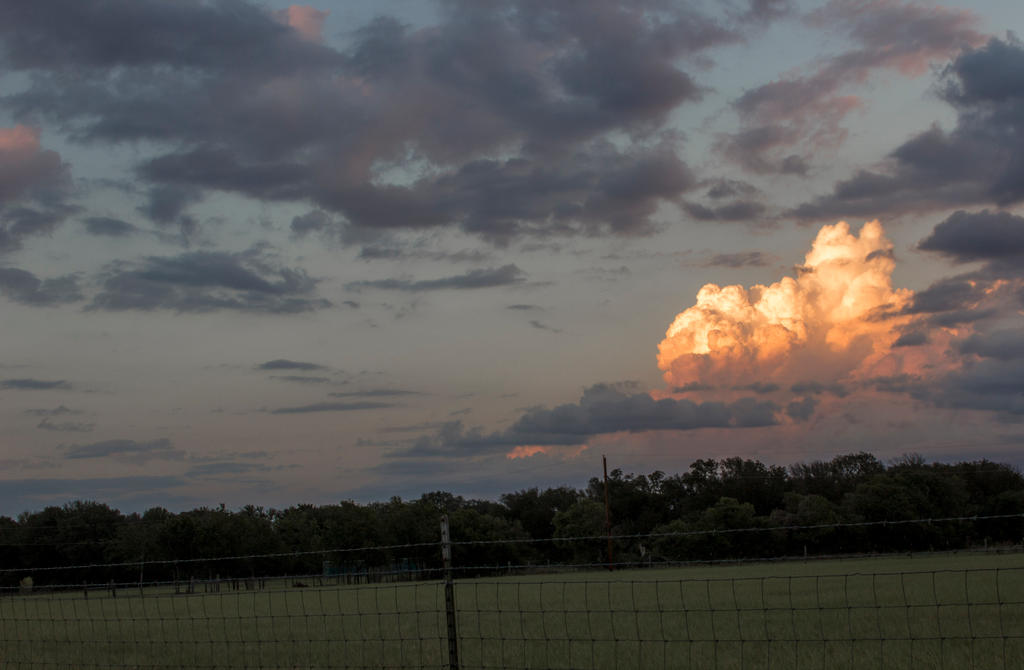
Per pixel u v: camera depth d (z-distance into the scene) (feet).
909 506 326.03
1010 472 378.94
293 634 87.20
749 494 596.29
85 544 393.91
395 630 92.17
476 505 639.76
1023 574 147.02
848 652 60.18
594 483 655.35
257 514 363.97
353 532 331.16
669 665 56.59
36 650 76.23
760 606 111.65
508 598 134.00
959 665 53.11
